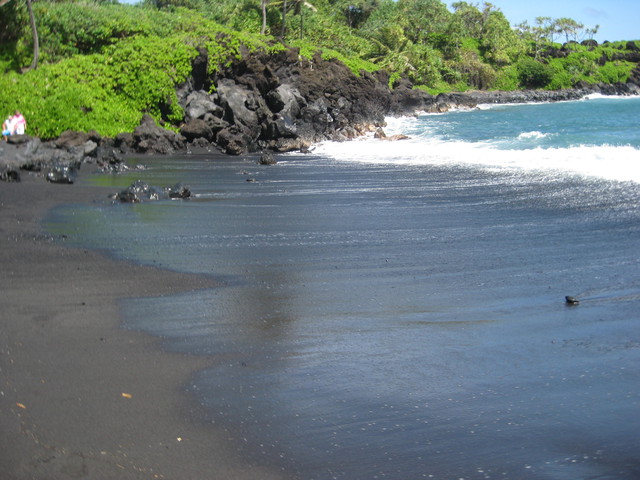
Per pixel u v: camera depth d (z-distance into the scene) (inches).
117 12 1465.3
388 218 495.5
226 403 183.8
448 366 212.2
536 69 3927.2
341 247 394.6
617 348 226.4
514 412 179.9
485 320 259.3
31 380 194.1
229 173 798.5
